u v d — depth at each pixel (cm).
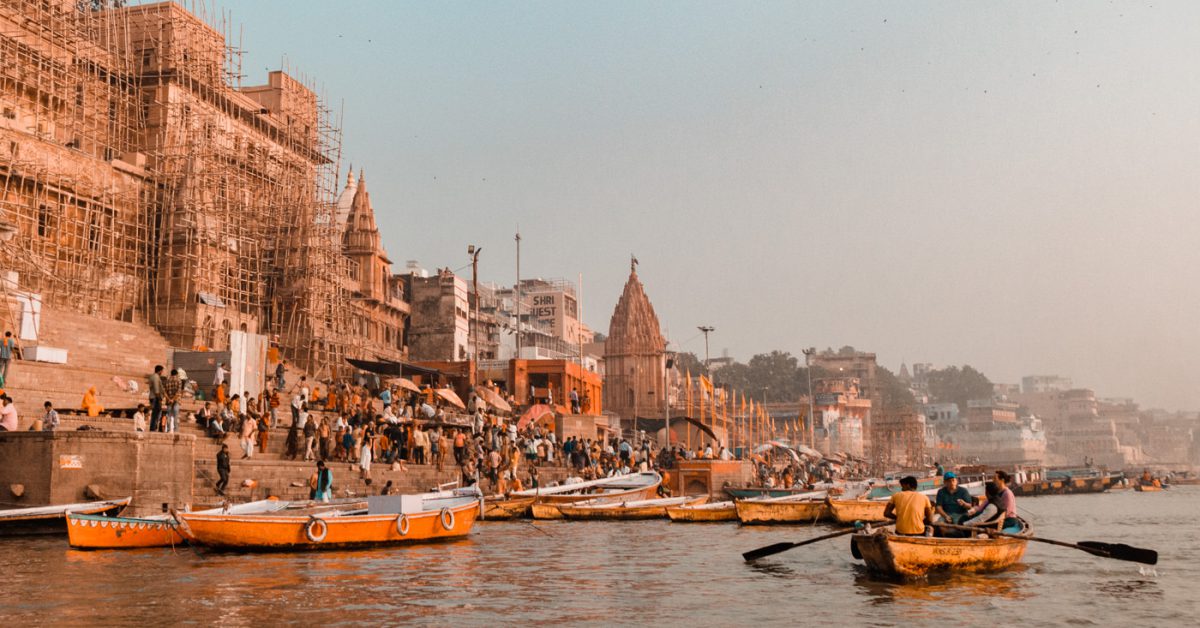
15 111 5447
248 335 4734
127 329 4816
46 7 5691
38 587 2045
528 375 8988
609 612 1864
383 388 6050
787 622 1773
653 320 12625
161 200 6044
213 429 3803
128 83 6197
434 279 10231
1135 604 2019
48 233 5209
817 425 16162
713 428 10062
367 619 1756
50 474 2978
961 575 2327
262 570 2330
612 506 4550
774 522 4206
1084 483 12594
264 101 7562
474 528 3816
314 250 6719
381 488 4191
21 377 3659
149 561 2452
